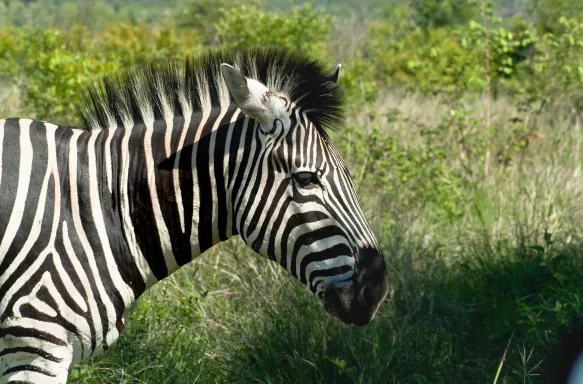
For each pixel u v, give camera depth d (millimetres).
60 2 151125
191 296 10859
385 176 16062
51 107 16844
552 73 19078
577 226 14164
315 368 9320
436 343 10273
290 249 6578
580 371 9672
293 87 6688
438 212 15117
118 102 6926
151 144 6758
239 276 11273
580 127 20859
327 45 35562
